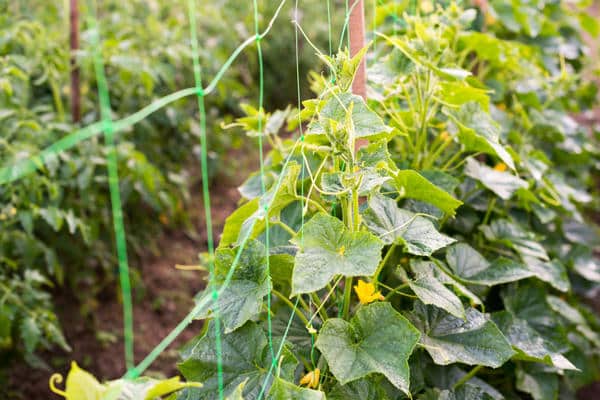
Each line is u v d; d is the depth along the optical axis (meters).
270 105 5.71
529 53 3.21
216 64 4.65
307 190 1.82
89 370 3.21
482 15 3.13
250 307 1.33
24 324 2.62
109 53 3.57
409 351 1.27
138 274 3.57
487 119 1.95
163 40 4.07
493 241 2.19
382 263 1.57
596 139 4.22
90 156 3.17
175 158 4.38
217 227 4.37
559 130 3.05
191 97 4.61
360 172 1.33
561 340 2.14
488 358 1.49
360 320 1.34
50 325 2.74
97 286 3.58
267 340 1.37
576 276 3.04
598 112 5.45
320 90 2.16
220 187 4.82
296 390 1.20
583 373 2.70
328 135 1.33
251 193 2.01
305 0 5.75
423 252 1.46
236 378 1.33
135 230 3.82
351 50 1.78
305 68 5.61
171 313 3.64
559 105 3.27
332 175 1.43
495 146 1.85
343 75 1.53
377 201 1.60
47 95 3.55
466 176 2.29
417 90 1.98
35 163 2.72
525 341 1.73
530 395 2.21
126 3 4.39
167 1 4.68
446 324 1.57
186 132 4.43
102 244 3.47
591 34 4.01
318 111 1.54
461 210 2.22
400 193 1.68
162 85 4.35
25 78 2.90
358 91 1.77
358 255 1.26
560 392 2.60
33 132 3.01
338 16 5.69
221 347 1.36
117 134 3.61
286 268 1.48
